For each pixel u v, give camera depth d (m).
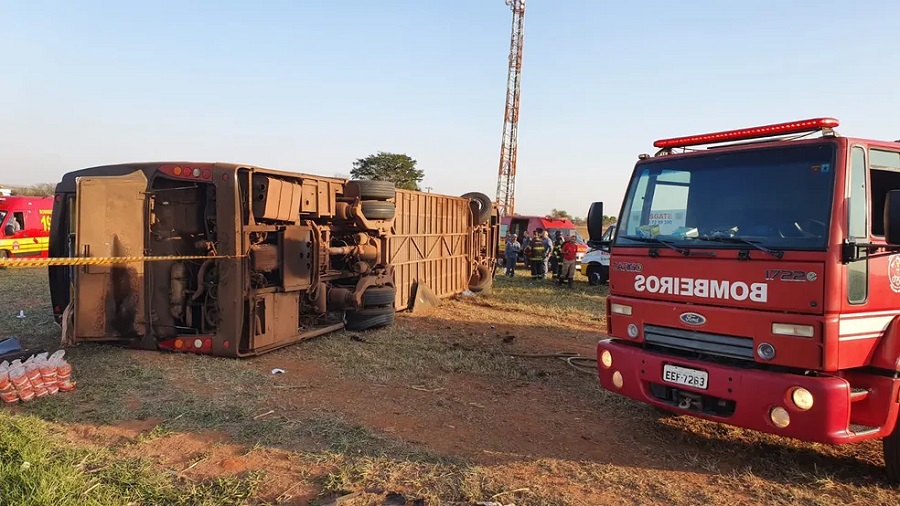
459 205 15.48
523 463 4.70
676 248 4.82
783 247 4.21
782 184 4.45
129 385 6.27
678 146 5.29
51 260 5.14
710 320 4.56
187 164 7.59
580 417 5.94
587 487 4.28
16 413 5.36
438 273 14.30
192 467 4.38
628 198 5.46
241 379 6.68
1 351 7.35
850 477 4.56
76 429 5.08
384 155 48.66
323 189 9.12
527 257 22.45
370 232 10.37
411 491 4.09
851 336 4.09
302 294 8.95
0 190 22.48
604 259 18.95
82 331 7.33
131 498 3.82
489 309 13.54
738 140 4.91
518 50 48.84
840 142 4.22
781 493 4.24
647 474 4.55
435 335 10.03
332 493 4.02
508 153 49.38
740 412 4.36
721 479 4.48
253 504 3.84
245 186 7.67
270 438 4.97
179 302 7.75
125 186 7.45
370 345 8.88
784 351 4.15
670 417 5.98
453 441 5.13
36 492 3.65
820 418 3.99
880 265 4.29
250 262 7.66
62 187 8.66
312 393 6.36
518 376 7.43
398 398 6.34
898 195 3.79
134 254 7.53
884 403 4.20
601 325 11.77
